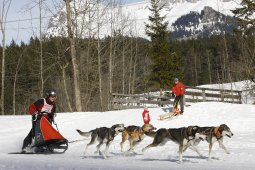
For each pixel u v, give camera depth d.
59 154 13.52
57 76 43.09
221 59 67.50
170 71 43.28
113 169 9.26
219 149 13.50
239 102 33.34
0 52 55.16
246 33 36.91
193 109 22.52
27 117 22.45
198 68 88.56
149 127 13.20
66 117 22.39
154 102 28.33
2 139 17.17
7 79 52.50
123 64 47.06
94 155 13.20
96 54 42.19
